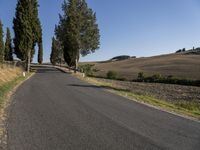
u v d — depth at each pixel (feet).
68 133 36.86
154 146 32.42
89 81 132.16
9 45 297.33
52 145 31.71
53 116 46.85
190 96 122.52
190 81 188.14
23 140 33.14
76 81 125.80
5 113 47.96
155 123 44.96
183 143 34.12
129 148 31.37
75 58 234.17
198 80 185.68
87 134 36.63
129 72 309.22
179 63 377.30
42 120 43.65
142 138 35.58
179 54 522.47
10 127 38.83
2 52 199.11
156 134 37.91
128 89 127.34
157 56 533.96
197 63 362.74
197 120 50.19
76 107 56.29
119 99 73.05
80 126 40.75
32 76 151.84
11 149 29.91
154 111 57.11
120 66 417.49
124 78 226.79
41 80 123.54
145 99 80.59
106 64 465.88
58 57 394.11
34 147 30.78
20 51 176.45
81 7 233.76
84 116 47.83
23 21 175.63
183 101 104.78
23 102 60.13
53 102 61.46
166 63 391.65
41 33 201.46
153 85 169.78
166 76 215.10
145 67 372.79
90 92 85.20
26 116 46.11
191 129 41.96
